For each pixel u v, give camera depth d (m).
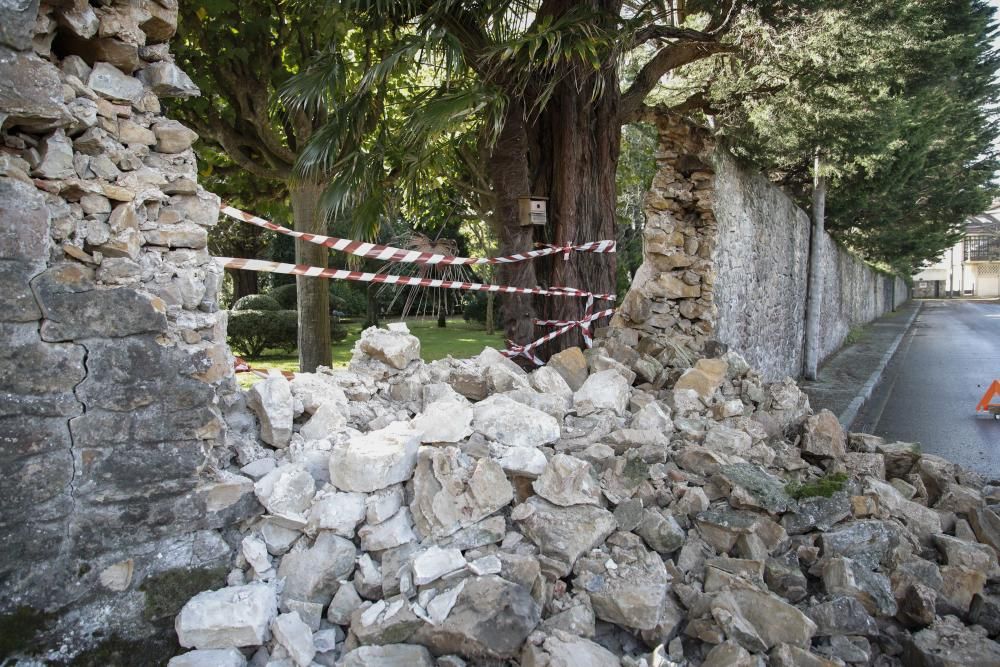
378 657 2.46
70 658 2.45
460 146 8.57
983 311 37.47
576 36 5.02
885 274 33.53
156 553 2.66
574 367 4.76
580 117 6.18
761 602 2.83
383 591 2.71
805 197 13.77
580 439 3.69
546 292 5.87
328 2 5.30
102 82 2.70
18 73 2.39
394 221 8.11
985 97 15.31
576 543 2.90
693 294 6.42
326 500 2.84
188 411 2.73
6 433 2.40
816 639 2.87
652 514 3.20
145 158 2.88
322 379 3.76
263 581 2.75
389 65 5.00
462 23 5.51
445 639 2.53
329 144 5.37
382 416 3.62
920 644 2.85
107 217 2.70
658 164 6.69
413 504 2.95
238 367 4.03
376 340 4.07
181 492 2.71
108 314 2.57
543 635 2.52
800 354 11.80
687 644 2.79
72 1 2.54
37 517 2.46
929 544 3.63
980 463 6.57
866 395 9.91
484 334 18.14
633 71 9.54
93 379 2.55
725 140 7.33
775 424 4.67
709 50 6.71
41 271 2.46
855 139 8.77
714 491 3.54
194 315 2.89
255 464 3.05
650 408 4.08
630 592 2.72
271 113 7.18
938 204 18.50
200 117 7.25
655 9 6.67
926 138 12.64
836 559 3.11
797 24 6.54
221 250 19.27
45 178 2.53
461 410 3.38
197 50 6.85
